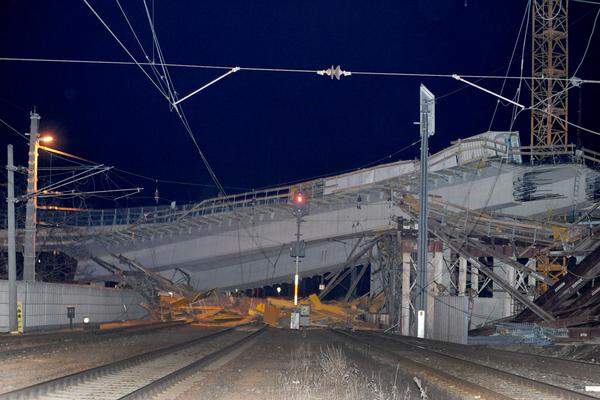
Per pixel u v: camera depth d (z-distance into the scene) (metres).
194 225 68.25
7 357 21.67
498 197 58.28
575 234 54.94
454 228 55.25
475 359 25.08
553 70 78.44
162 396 14.02
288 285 96.19
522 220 57.25
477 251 57.88
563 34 78.44
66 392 14.21
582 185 57.53
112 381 16.22
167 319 60.66
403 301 55.66
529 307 43.38
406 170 62.41
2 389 14.83
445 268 58.16
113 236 69.19
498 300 57.56
